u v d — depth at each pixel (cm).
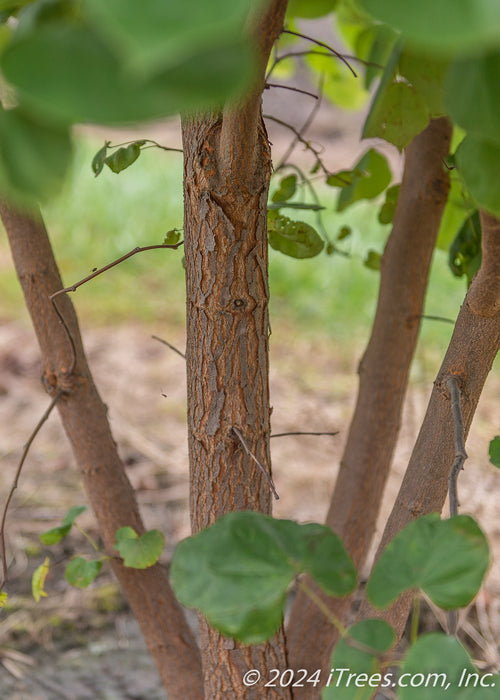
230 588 102
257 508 133
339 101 183
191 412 132
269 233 141
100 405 148
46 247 142
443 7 52
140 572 149
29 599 191
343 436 261
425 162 146
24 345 316
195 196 124
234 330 128
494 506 214
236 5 49
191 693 149
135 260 396
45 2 75
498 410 270
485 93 73
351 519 154
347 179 150
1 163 73
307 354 321
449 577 103
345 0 148
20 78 60
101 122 60
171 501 224
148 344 325
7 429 259
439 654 97
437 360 298
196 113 117
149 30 49
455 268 144
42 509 218
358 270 374
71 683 175
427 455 127
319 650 148
